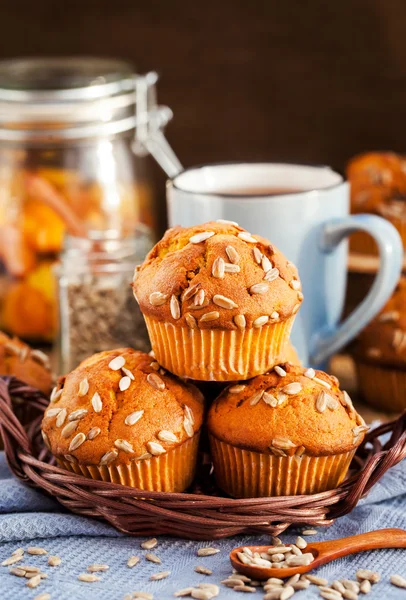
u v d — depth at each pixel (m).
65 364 0.91
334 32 1.21
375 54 1.21
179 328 0.71
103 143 0.97
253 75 1.25
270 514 0.70
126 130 0.97
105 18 1.26
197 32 1.24
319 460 0.71
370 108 1.24
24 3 1.26
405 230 0.94
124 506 0.70
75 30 1.27
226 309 0.70
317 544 0.70
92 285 0.90
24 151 0.96
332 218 0.82
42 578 0.69
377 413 0.88
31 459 0.73
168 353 0.72
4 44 1.28
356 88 1.23
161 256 0.73
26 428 0.78
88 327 0.90
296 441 0.70
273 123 1.27
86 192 0.97
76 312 0.90
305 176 0.86
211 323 0.70
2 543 0.71
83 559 0.70
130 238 0.93
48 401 0.78
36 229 0.95
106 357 0.74
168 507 0.70
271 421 0.71
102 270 0.91
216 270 0.71
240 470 0.72
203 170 0.86
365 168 0.96
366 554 0.70
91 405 0.71
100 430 0.71
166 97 1.27
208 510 0.70
